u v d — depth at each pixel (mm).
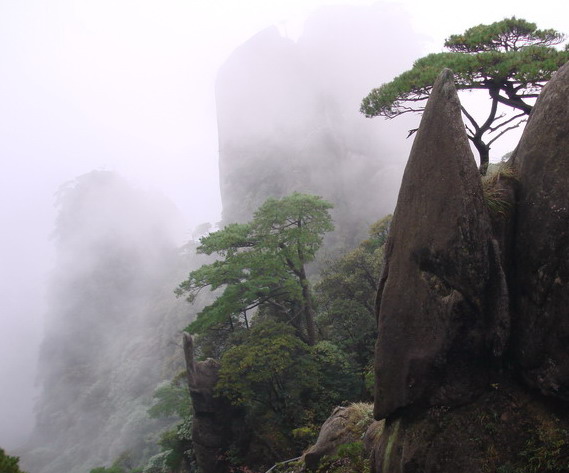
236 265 22469
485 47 9500
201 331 22188
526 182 5723
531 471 5258
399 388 6449
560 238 5180
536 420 5531
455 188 5754
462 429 5844
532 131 5777
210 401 19297
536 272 5441
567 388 5164
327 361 20438
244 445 19078
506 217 5766
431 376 6102
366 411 10898
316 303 27984
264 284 23312
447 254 5805
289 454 17609
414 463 6020
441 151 5941
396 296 6504
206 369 20000
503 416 5730
